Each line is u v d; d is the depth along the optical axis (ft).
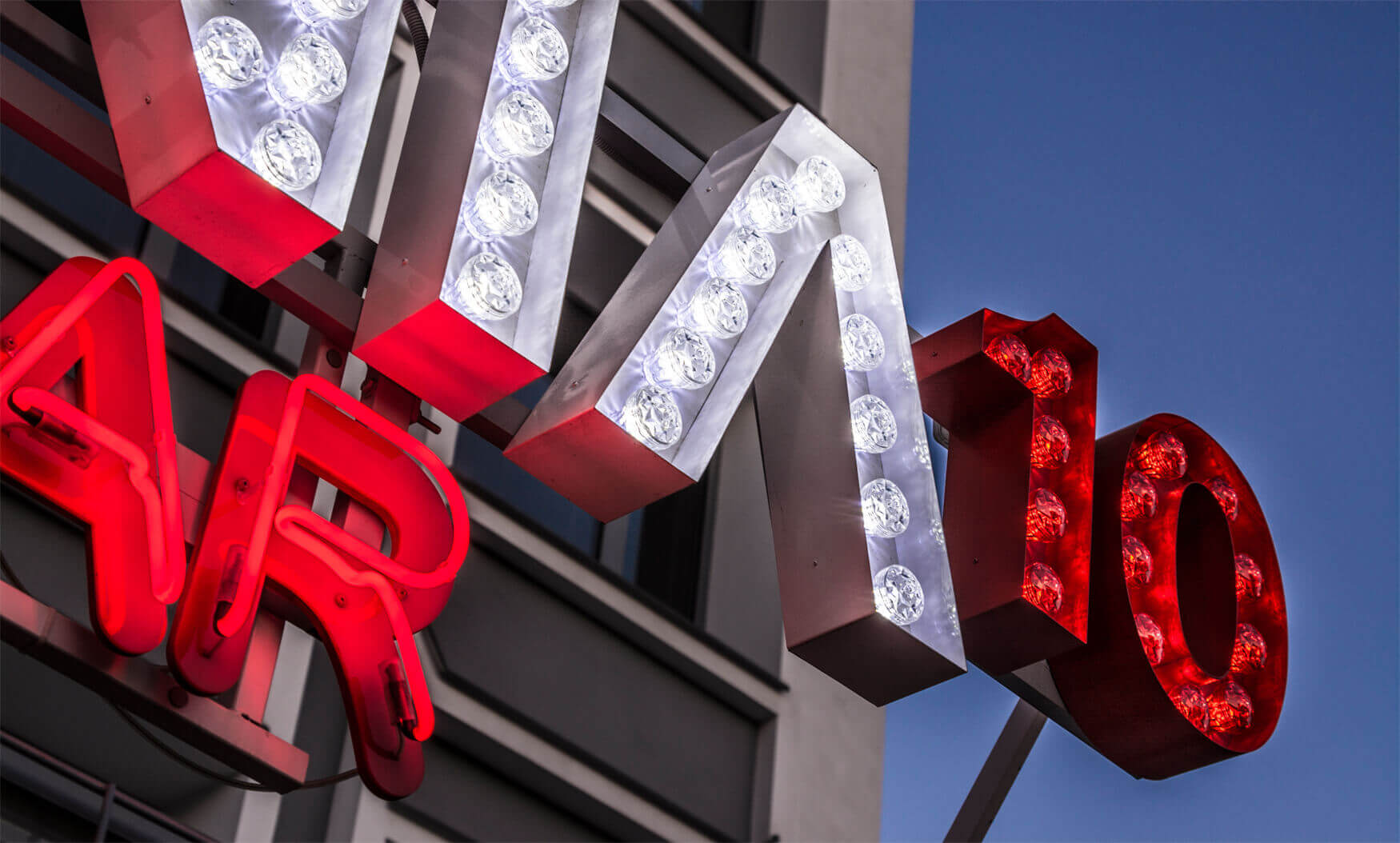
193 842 20.80
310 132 11.82
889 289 15.81
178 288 24.14
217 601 11.99
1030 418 16.75
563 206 13.19
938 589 14.82
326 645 12.97
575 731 25.85
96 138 12.21
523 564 26.32
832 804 28.99
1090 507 16.94
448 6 14.48
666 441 13.26
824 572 14.57
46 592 20.99
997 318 17.33
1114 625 17.35
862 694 15.08
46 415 11.64
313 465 13.23
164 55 11.64
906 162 38.04
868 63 38.55
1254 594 19.25
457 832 23.90
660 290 14.02
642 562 29.12
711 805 27.40
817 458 15.02
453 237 12.46
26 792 19.67
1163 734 17.48
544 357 12.53
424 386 13.12
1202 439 19.30
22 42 12.28
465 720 24.48
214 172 11.16
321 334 13.46
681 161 15.62
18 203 22.95
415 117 13.84
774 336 14.11
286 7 12.14
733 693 28.45
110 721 21.06
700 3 35.60
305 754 12.44
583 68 14.08
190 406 23.22
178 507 11.51
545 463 13.51
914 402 15.48
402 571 12.49
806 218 15.60
